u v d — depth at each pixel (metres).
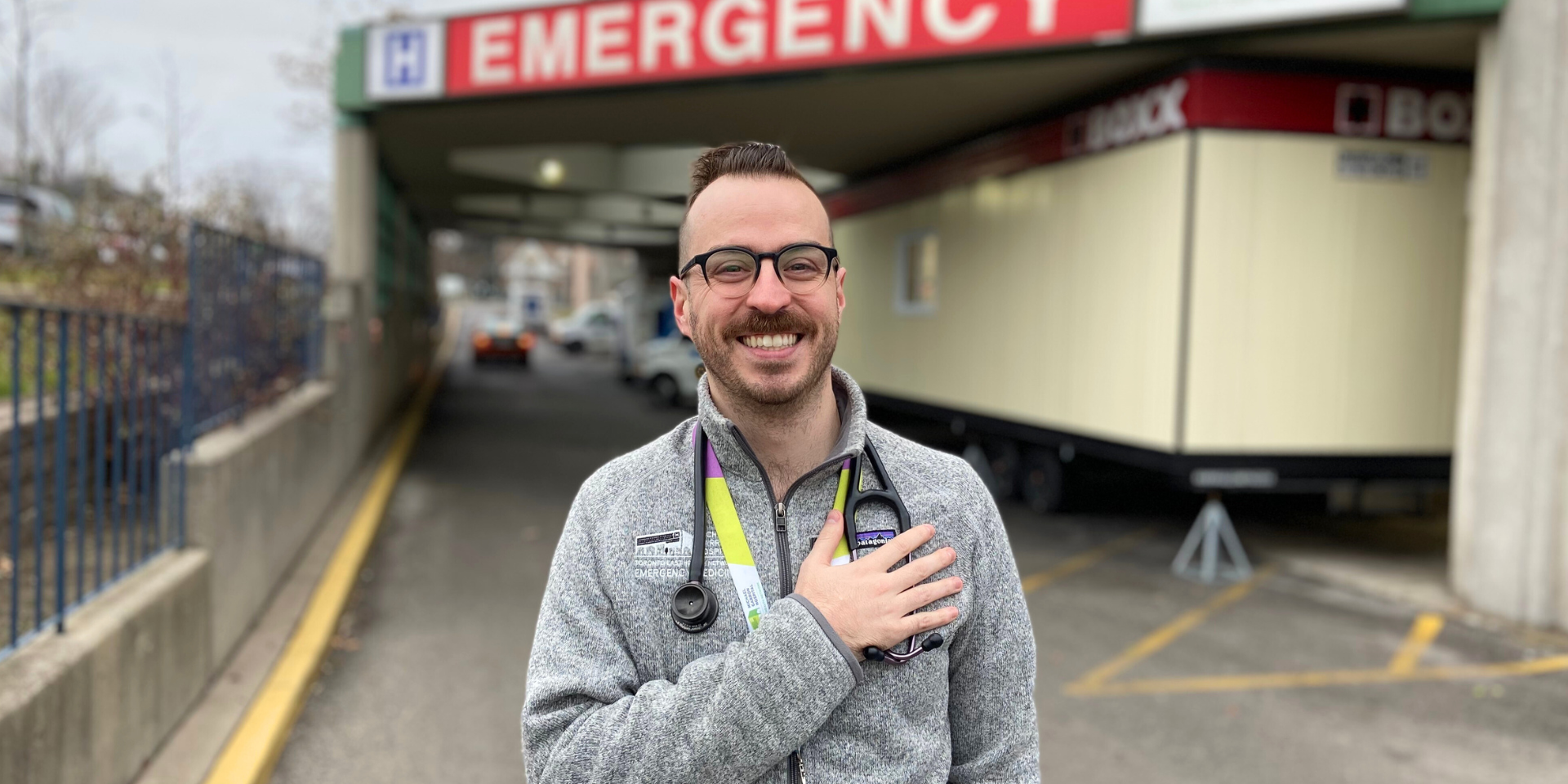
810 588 1.31
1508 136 6.25
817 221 1.44
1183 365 7.75
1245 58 7.63
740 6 8.95
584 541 1.47
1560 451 6.05
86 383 3.53
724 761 1.25
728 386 1.43
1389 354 7.96
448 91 10.53
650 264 26.58
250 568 5.29
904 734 1.37
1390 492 7.98
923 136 11.38
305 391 8.14
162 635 3.78
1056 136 9.57
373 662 5.27
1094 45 7.63
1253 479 7.79
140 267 6.83
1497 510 6.38
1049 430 9.68
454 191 18.33
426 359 27.12
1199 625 6.28
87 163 18.31
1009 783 1.49
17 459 3.02
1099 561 7.95
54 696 2.84
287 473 6.48
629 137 12.44
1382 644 5.92
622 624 1.41
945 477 1.52
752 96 9.73
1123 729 4.60
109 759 3.25
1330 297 7.86
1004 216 10.59
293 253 7.68
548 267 52.78
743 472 1.45
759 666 1.26
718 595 1.40
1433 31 6.78
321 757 4.10
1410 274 7.96
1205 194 7.68
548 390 22.80
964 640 1.48
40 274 6.95
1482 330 6.45
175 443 4.94
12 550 3.01
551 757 1.34
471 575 7.09
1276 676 5.35
